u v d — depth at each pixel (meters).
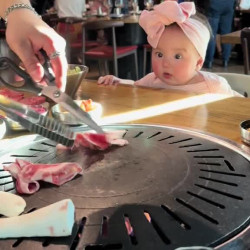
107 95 1.20
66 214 0.47
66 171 0.61
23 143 0.78
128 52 3.60
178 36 1.34
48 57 0.76
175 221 0.49
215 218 0.49
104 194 0.56
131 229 0.48
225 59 4.71
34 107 0.94
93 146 0.73
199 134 0.78
